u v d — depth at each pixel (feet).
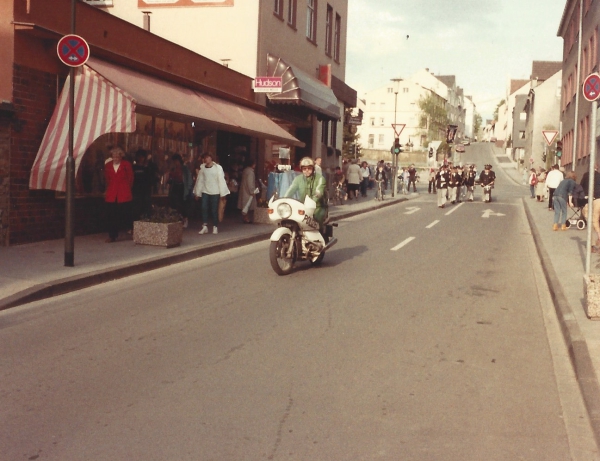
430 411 14.85
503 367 18.34
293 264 34.42
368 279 32.55
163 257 36.24
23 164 38.52
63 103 40.40
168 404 15.11
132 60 46.96
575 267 34.81
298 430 13.67
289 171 61.41
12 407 14.89
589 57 103.19
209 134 63.57
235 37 70.74
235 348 19.85
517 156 344.28
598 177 50.78
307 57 89.66
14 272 30.22
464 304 26.94
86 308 25.31
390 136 381.40
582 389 15.93
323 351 19.63
